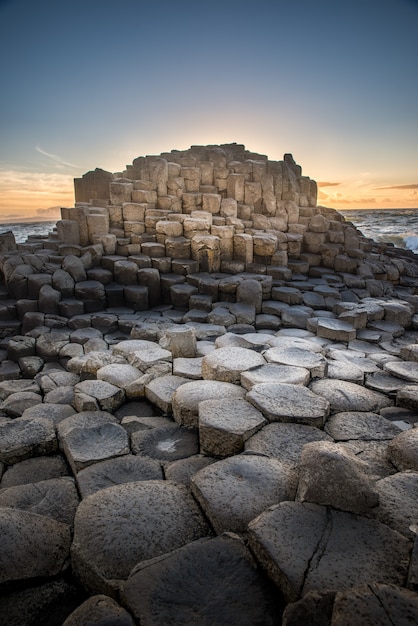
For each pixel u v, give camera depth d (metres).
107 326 7.62
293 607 1.61
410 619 1.50
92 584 1.99
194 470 2.93
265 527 2.04
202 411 3.35
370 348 5.91
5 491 2.78
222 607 1.74
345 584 1.76
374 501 2.16
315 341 6.18
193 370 4.68
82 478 2.83
